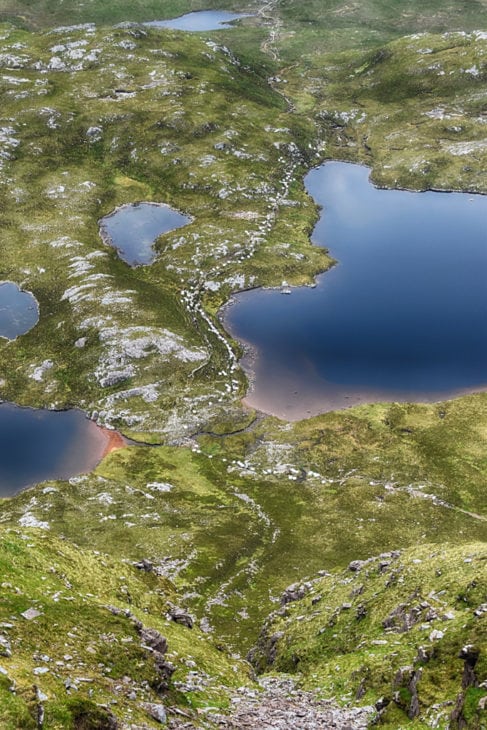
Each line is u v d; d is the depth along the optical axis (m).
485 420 136.00
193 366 151.62
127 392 144.75
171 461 129.12
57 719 29.08
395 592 59.75
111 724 30.81
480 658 34.78
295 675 56.12
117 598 54.41
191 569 98.88
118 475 124.94
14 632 36.72
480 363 153.88
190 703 39.56
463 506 114.69
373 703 42.88
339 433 134.25
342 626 60.56
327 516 113.31
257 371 152.38
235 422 137.88
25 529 62.66
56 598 44.47
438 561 61.25
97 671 36.28
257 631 85.38
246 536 108.38
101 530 107.69
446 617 49.88
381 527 109.56
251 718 39.69
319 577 84.88
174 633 53.69
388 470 124.38
